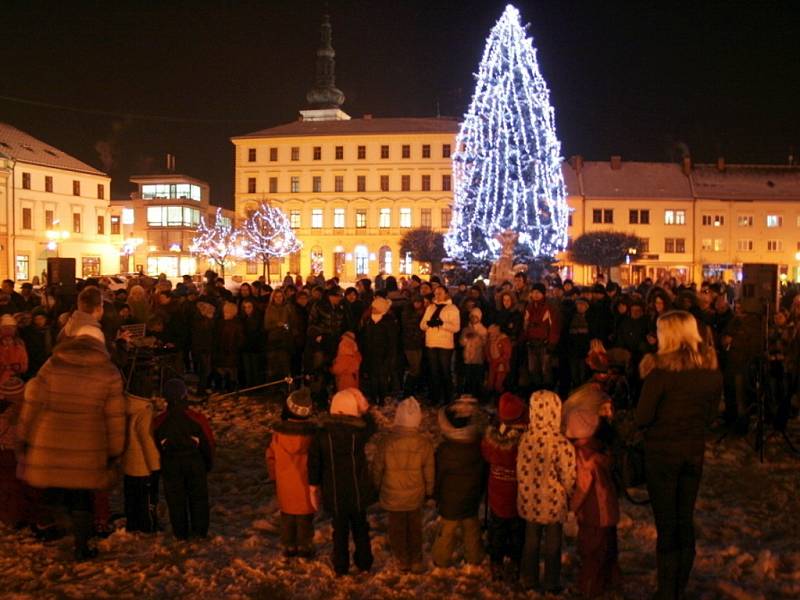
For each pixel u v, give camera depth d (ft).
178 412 21.06
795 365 33.40
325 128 263.49
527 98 112.98
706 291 39.17
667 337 16.34
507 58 113.60
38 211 207.21
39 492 21.11
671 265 234.17
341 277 258.57
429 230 206.18
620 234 203.10
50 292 39.40
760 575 18.29
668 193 235.81
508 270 95.40
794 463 29.14
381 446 18.92
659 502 16.28
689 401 16.03
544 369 40.37
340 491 18.40
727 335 33.17
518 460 17.61
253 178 263.70
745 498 24.91
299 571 18.98
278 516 23.50
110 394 18.58
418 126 257.96
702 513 23.29
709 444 32.24
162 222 235.81
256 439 34.14
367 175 257.55
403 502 18.60
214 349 43.93
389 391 45.16
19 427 18.47
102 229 232.94
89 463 18.25
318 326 40.32
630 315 36.24
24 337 33.71
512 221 112.68
